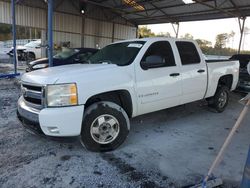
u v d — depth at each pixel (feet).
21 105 11.22
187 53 15.15
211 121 16.65
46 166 9.82
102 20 66.69
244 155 11.32
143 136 13.43
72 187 8.46
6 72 39.88
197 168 9.96
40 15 55.52
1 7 50.03
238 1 43.98
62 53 32.73
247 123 16.38
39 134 10.48
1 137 12.62
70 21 60.64
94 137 10.88
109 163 10.19
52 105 9.93
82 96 10.19
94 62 14.34
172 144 12.41
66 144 12.00
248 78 24.08
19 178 8.90
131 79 11.82
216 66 17.22
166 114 18.03
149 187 8.55
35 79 10.58
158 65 12.73
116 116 11.23
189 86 14.96
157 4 53.52
